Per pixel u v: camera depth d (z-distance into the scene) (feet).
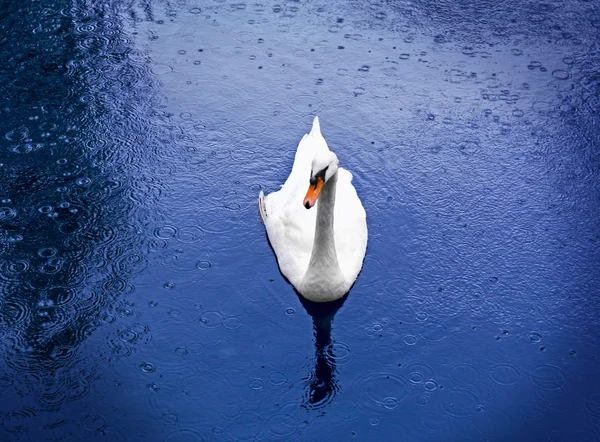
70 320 17.19
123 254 18.97
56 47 26.25
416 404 15.56
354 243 18.75
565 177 21.90
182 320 17.30
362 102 24.62
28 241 19.19
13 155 21.80
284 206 19.12
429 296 18.16
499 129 23.63
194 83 25.08
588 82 25.73
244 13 28.78
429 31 28.14
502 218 20.49
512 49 27.30
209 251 19.20
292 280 18.26
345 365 16.39
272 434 14.89
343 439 14.84
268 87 25.09
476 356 16.66
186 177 21.43
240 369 16.21
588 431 15.14
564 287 18.45
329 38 27.61
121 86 24.72
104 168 21.54
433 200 21.06
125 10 28.45
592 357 16.71
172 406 15.38
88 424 14.94
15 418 15.02
